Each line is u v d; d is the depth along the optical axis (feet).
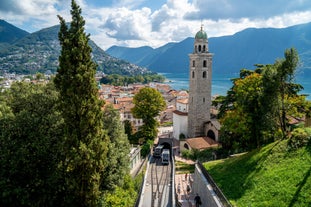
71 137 68.64
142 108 213.25
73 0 69.82
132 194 104.12
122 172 92.12
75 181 69.15
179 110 250.98
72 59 69.41
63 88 69.77
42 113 80.94
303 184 68.33
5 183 68.13
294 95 129.29
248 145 128.06
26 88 88.69
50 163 75.46
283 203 66.33
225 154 158.51
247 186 82.43
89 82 69.92
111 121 102.37
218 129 197.57
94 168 70.38
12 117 75.66
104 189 86.53
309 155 78.43
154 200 114.01
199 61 210.18
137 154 161.07
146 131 215.51
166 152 178.40
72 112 68.64
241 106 117.70
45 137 74.28
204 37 211.41
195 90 212.84
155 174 150.61
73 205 73.26
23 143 72.90
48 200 74.54
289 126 137.08
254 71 159.53
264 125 103.81
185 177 137.18
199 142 191.83
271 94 100.48
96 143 70.38
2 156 70.03
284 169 79.05
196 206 92.68
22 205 72.84
